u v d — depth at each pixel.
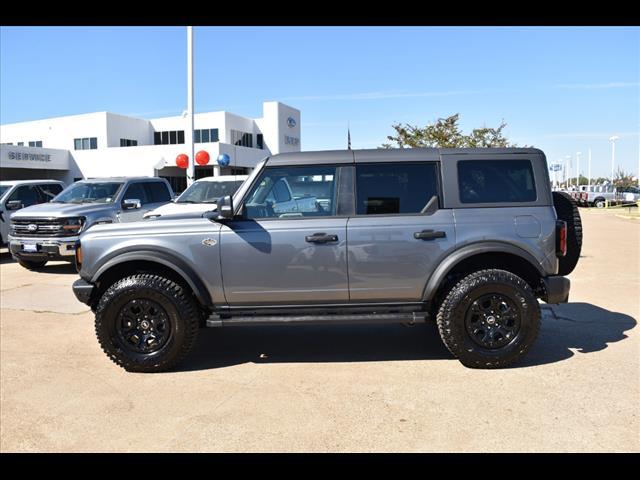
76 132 46.12
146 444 3.41
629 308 6.80
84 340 5.80
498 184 4.77
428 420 3.66
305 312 4.76
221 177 11.00
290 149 53.94
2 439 3.52
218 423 3.69
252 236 4.68
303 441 3.40
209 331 6.12
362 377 4.52
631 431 3.45
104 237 4.79
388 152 4.85
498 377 4.43
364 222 4.68
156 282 4.66
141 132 48.84
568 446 3.27
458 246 4.63
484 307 4.62
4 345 5.62
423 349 5.27
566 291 4.68
